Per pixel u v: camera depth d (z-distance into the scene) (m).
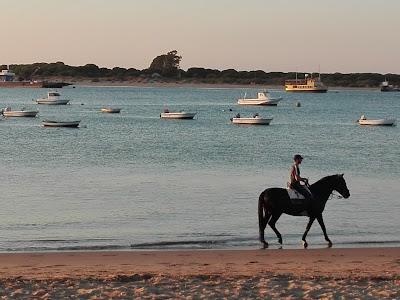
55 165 48.31
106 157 54.50
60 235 25.28
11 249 22.81
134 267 19.44
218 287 16.02
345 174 45.12
